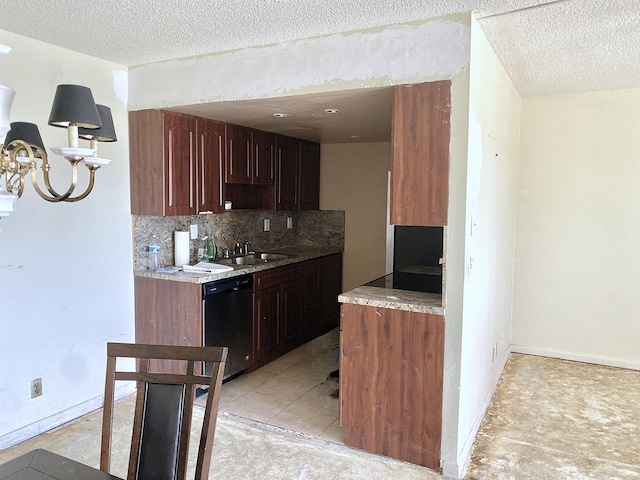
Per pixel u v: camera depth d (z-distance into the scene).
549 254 4.29
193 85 3.06
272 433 2.92
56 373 2.96
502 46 2.79
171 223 3.81
